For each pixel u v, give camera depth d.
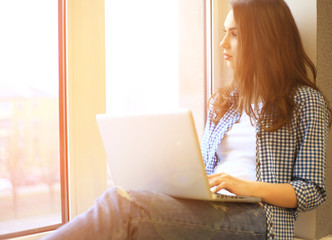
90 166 1.30
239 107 1.29
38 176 1.21
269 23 1.25
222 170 1.26
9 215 1.15
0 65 1.12
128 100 1.44
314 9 1.42
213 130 1.40
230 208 1.00
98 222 0.81
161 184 0.98
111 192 0.90
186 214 0.92
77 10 1.25
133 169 1.01
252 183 1.05
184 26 1.67
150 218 0.88
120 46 1.41
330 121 1.33
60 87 1.26
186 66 1.69
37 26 1.20
